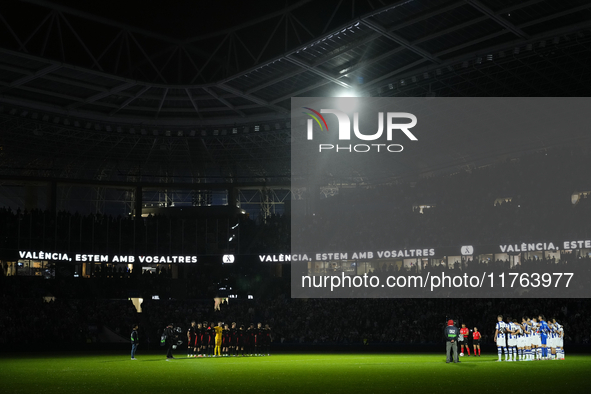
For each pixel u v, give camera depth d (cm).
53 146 7106
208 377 2500
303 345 5728
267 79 5356
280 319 6366
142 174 7981
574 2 3859
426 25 4344
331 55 4838
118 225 7231
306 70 5122
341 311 6375
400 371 2762
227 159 7800
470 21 4181
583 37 4231
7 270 6481
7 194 8681
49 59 4628
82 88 5591
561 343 3628
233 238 7431
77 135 6781
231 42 5141
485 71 5169
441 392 1878
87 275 7244
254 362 3656
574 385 2058
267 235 7475
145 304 6688
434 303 6109
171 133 6706
